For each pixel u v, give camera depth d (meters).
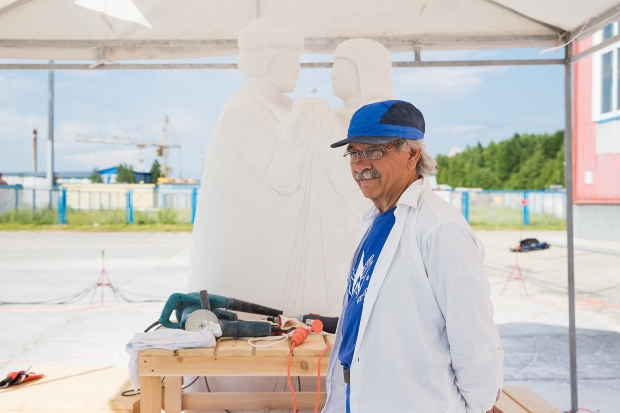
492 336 1.26
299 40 3.12
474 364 1.26
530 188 32.78
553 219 21.12
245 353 2.24
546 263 10.62
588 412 3.22
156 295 7.39
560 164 31.83
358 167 1.43
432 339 1.31
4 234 17.78
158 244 14.56
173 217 21.77
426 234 1.31
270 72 3.07
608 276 9.09
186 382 2.97
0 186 21.17
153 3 3.40
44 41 3.58
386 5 3.49
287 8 3.53
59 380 2.88
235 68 3.79
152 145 41.12
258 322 2.43
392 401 1.30
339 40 3.72
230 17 3.57
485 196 21.67
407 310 1.31
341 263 2.94
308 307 2.90
